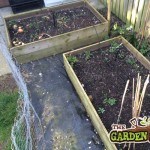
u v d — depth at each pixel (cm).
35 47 308
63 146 230
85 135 238
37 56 321
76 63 289
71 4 377
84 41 334
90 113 241
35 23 354
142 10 308
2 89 283
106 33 338
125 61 286
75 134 240
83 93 244
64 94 279
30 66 317
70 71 275
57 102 271
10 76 298
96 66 284
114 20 375
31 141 215
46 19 360
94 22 349
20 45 303
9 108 261
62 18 360
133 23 340
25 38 329
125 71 275
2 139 238
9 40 307
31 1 403
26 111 227
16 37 332
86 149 227
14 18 363
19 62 316
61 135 240
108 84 262
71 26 345
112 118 229
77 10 377
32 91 284
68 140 235
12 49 296
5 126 248
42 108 265
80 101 270
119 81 264
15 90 280
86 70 280
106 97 248
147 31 312
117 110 235
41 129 245
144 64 277
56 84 292
